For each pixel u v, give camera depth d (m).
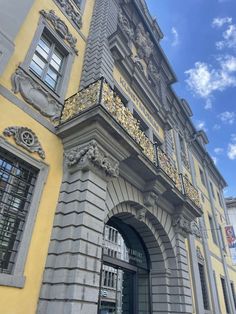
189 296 9.39
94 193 6.04
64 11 9.02
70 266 5.09
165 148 12.51
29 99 6.27
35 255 5.11
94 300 5.08
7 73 5.96
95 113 6.11
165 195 9.70
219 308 13.23
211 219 17.72
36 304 4.78
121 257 8.61
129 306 8.26
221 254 16.97
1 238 4.83
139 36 13.59
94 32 9.95
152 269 9.54
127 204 8.38
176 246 10.05
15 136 5.61
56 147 6.54
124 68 10.56
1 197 5.07
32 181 5.77
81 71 8.73
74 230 5.50
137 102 11.20
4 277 4.47
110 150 6.71
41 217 5.51
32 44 7.00
